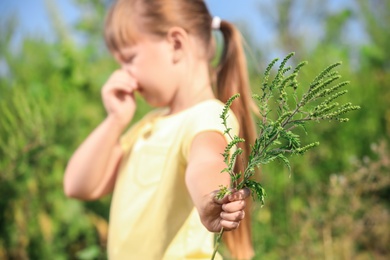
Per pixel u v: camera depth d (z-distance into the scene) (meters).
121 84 2.11
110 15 2.16
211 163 1.66
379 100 4.33
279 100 1.31
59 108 3.93
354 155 4.04
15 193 3.64
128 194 2.01
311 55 4.61
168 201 1.92
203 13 2.15
